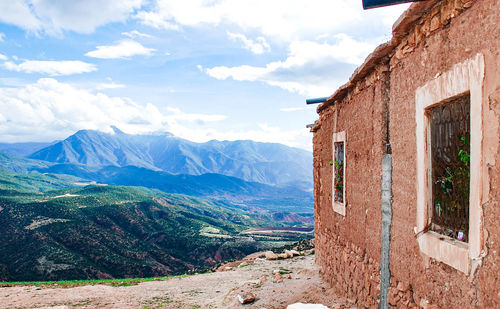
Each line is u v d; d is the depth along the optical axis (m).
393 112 5.22
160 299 11.33
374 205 5.91
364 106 6.41
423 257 4.23
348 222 7.39
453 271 3.58
